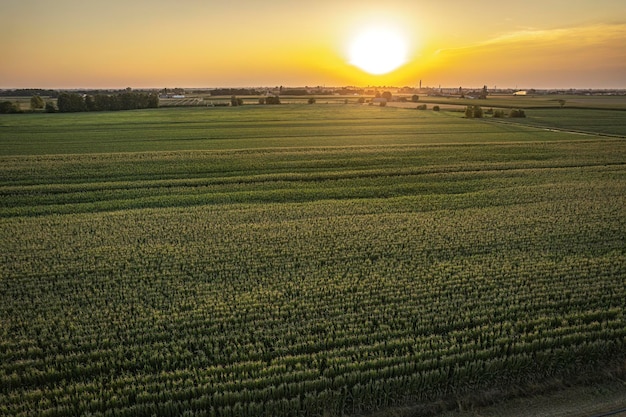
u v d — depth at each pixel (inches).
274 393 407.8
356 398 406.6
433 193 1234.0
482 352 456.4
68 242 822.5
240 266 703.1
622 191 1212.5
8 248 787.4
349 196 1200.8
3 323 535.2
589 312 537.6
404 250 770.8
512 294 595.2
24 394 405.7
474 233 864.3
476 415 398.9
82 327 518.0
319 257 741.9
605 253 760.3
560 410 402.9
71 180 1342.3
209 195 1180.5
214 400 398.9
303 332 508.4
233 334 505.0
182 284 637.9
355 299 586.6
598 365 460.4
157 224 932.6
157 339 499.2
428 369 442.3
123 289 618.2
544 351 464.1
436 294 601.9
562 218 960.3
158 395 403.9
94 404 393.7
